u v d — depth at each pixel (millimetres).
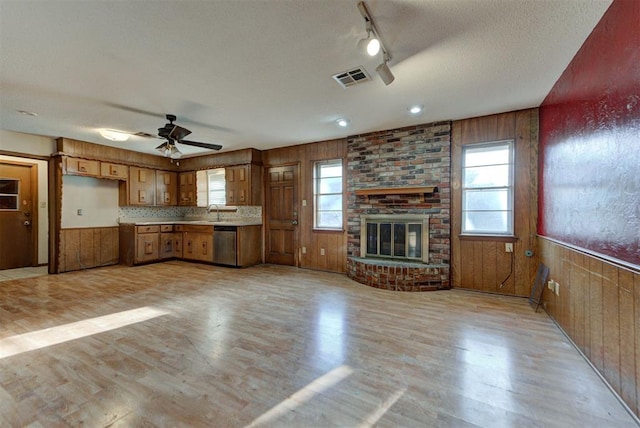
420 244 4270
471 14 1880
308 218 5488
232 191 6094
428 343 2443
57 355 2236
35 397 1732
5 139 4477
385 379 1932
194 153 6371
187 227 6277
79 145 5152
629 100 1648
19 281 4516
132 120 3984
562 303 2668
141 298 3668
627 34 1660
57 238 5035
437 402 1703
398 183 4426
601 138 1974
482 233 3965
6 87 2914
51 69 2557
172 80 2791
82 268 5398
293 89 3014
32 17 1854
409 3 1775
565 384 1871
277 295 3809
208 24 1959
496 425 1522
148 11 1819
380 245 4582
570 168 2521
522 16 1900
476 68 2580
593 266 2057
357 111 3682
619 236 1758
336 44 2209
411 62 2469
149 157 6340
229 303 3482
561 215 2752
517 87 2977
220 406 1663
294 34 2084
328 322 2898
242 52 2311
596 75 2027
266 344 2428
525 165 3645
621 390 1695
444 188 4094
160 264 5949
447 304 3436
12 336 2564
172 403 1688
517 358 2195
